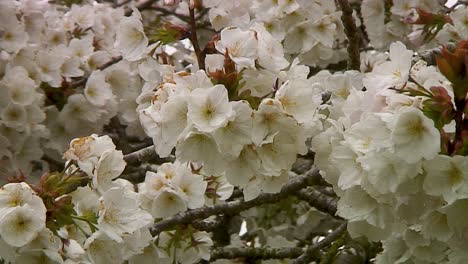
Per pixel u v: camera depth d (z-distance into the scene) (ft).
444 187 11.70
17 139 20.94
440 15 19.79
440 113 11.75
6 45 21.17
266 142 12.42
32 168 22.09
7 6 21.35
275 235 23.44
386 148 11.73
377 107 12.37
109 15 24.26
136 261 16.31
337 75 15.83
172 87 12.69
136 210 13.32
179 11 21.02
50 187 13.23
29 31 22.45
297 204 23.67
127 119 22.74
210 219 21.58
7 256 12.33
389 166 11.86
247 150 12.58
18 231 12.15
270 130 12.50
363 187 12.39
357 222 13.25
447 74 11.82
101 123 22.39
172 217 16.67
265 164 12.60
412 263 15.34
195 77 12.59
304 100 12.66
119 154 14.03
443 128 12.01
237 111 12.22
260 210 24.06
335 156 12.65
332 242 19.60
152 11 25.23
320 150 13.50
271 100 12.35
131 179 20.38
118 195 13.24
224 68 12.85
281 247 21.25
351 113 13.26
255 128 12.32
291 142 12.69
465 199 12.05
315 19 20.71
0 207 12.33
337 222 23.40
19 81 20.81
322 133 13.46
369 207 12.83
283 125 12.51
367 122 11.81
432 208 12.35
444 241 12.85
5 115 20.68
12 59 21.49
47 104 22.21
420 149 11.44
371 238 13.24
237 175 12.64
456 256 12.79
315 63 22.02
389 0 22.82
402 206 12.48
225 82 12.62
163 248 16.92
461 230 12.44
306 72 13.50
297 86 12.64
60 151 22.02
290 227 23.54
